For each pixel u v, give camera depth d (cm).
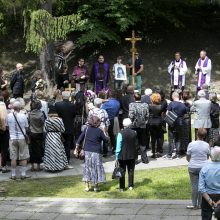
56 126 1451
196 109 1555
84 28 2611
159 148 1594
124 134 1241
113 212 1108
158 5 2825
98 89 2098
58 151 1461
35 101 1476
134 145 1250
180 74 2216
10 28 2906
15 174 1401
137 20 2678
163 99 1585
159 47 2739
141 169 1461
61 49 2745
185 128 1591
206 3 3014
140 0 2712
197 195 1091
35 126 1454
